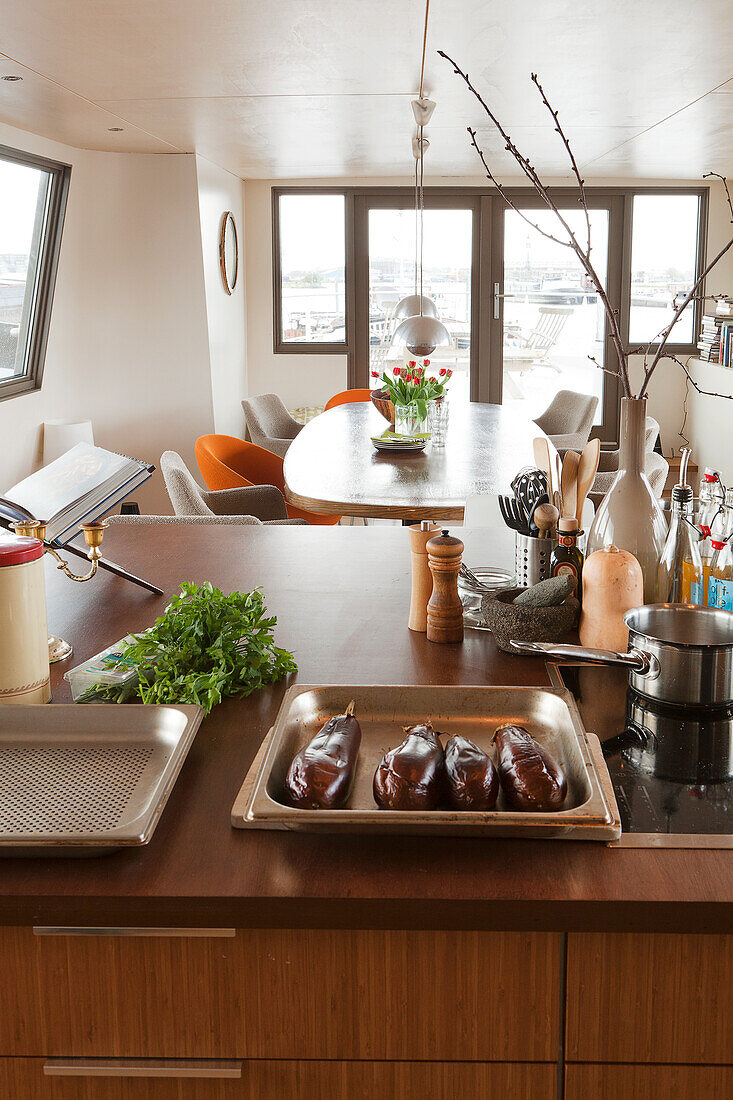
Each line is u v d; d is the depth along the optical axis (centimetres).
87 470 170
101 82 430
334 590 195
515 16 325
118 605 185
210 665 143
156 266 669
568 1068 101
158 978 101
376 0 307
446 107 489
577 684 146
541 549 168
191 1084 103
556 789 103
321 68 402
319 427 554
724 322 735
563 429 661
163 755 120
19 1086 104
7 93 455
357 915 95
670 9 318
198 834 106
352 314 837
